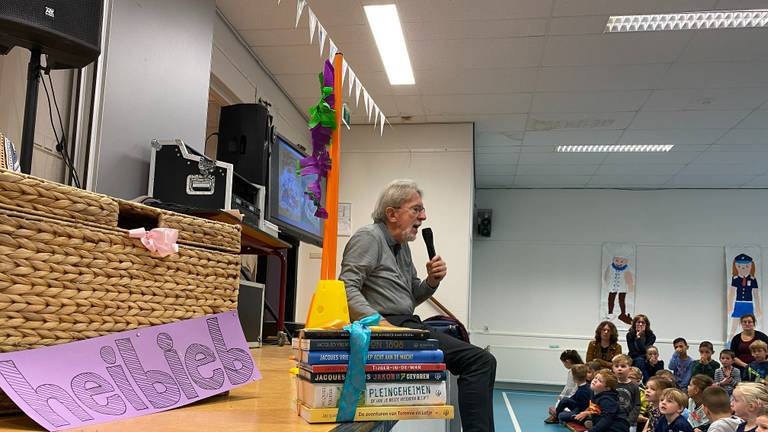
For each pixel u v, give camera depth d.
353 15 4.16
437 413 0.91
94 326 0.82
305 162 1.20
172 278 0.94
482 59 4.83
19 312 0.74
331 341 0.88
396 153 6.62
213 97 4.52
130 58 2.28
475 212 9.49
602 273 9.18
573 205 9.45
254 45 4.71
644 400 5.13
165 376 0.89
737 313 8.70
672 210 9.18
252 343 2.54
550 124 6.42
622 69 4.91
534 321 9.23
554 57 4.74
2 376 0.69
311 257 6.34
